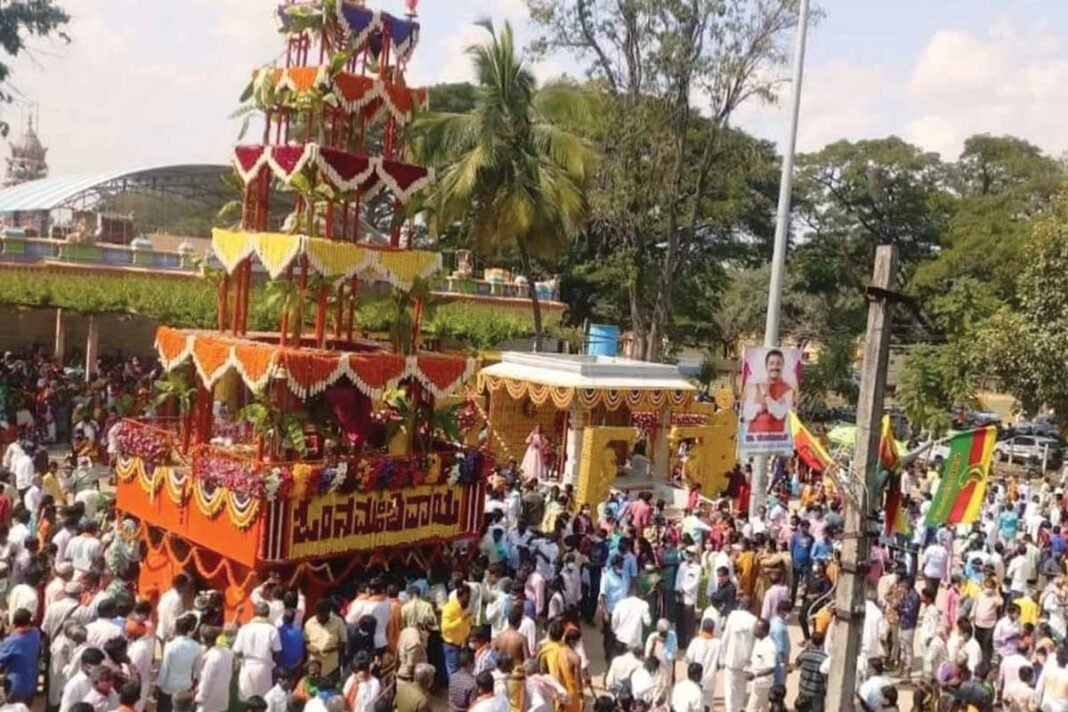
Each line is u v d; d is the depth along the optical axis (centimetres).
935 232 6194
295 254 1497
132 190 4269
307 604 1522
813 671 1332
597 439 2538
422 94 1691
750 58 3834
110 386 2928
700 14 3791
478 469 1706
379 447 1706
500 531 1750
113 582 1313
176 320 3152
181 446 1672
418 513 1630
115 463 1780
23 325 3725
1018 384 3800
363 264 1566
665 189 4188
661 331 4234
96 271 3219
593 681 1562
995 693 1506
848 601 918
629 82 3959
